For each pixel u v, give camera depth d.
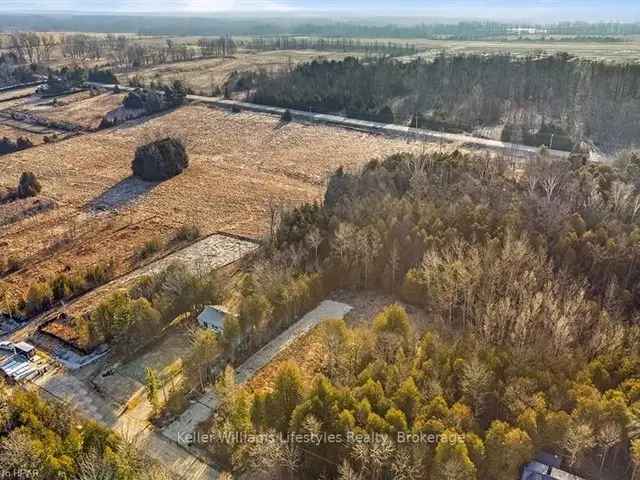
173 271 56.88
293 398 39.75
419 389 39.44
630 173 70.94
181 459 39.69
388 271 57.75
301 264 59.53
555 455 37.09
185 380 45.06
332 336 45.53
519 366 40.47
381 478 34.69
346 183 73.56
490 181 69.69
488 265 51.84
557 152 99.75
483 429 38.34
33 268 68.44
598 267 52.66
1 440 36.59
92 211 85.06
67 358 50.81
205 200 88.00
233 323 48.22
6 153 115.25
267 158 107.06
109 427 42.56
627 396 37.97
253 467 37.72
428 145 108.44
